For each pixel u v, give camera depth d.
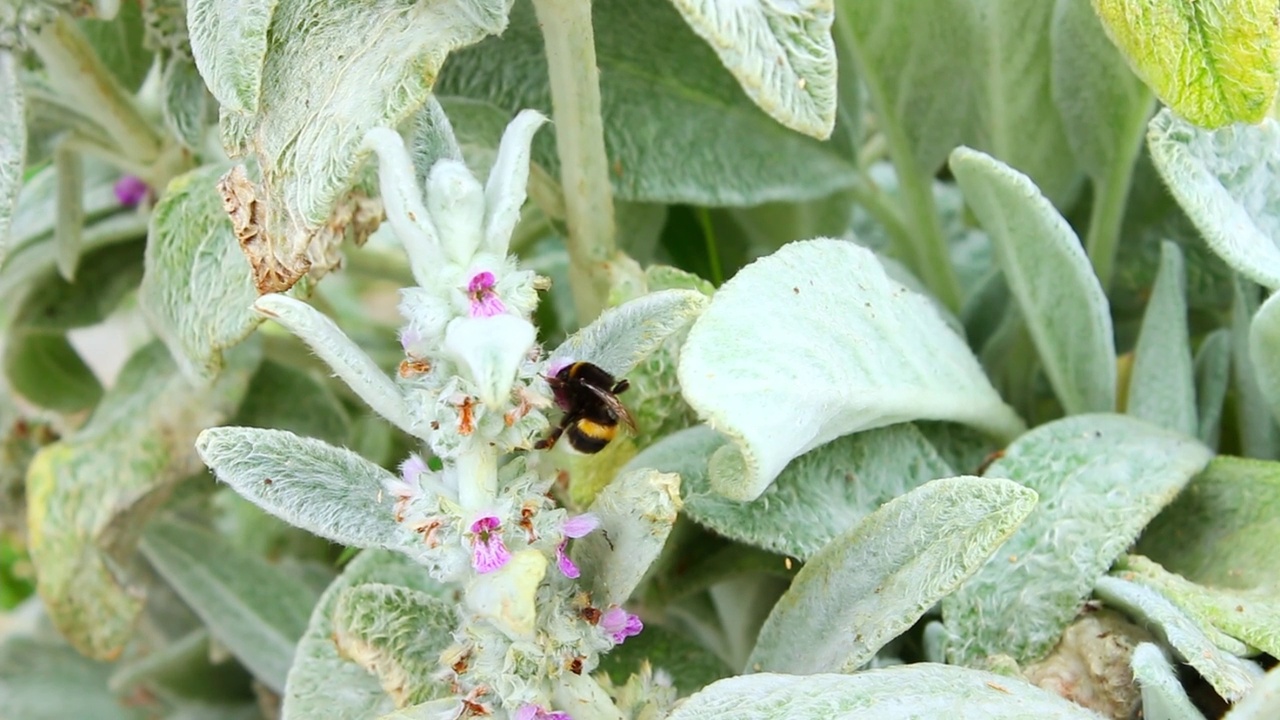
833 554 0.39
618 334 0.38
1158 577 0.40
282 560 0.61
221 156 0.55
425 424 0.35
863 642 0.37
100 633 0.51
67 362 0.62
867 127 0.67
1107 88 0.47
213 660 0.62
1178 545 0.43
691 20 0.35
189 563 0.56
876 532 0.38
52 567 0.50
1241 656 0.38
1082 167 0.49
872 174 0.66
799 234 0.55
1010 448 0.42
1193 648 0.36
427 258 0.34
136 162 0.52
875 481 0.42
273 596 0.56
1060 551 0.40
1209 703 0.40
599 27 0.48
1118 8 0.40
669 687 0.39
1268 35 0.38
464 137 0.45
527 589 0.34
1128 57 0.40
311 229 0.37
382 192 0.35
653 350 0.40
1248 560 0.41
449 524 0.35
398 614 0.39
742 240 0.56
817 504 0.41
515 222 0.35
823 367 0.38
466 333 0.33
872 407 0.40
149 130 0.52
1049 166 0.50
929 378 0.42
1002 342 0.50
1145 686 0.38
